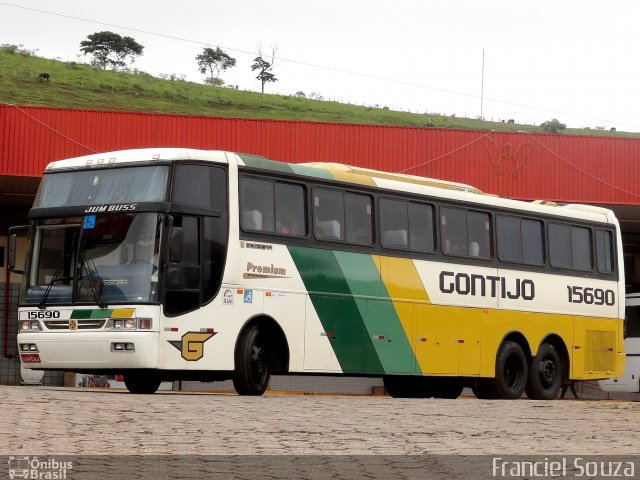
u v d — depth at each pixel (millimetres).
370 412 14969
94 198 18547
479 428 13109
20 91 105188
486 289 23422
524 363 24188
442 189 22844
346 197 20781
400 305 21484
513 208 24312
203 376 18953
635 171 38938
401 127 37250
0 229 38469
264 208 19203
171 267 17812
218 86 135625
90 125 34281
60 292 18312
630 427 13680
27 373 35750
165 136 34906
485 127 127750
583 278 25875
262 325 19078
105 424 12141
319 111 125688
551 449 11227
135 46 151875
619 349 26719
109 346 17688
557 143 38625
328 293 20109
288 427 12547
